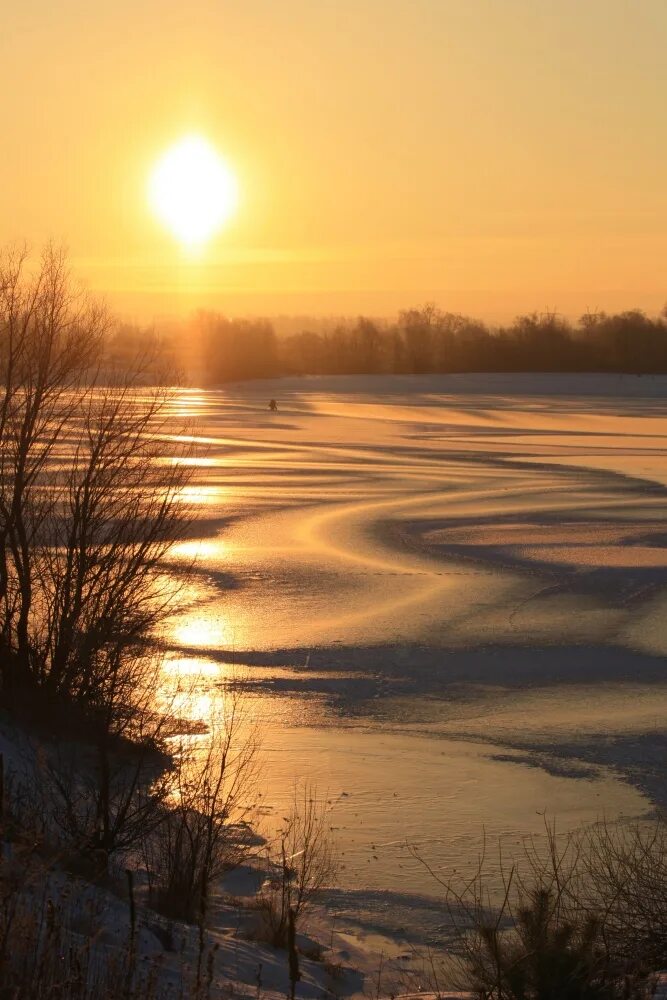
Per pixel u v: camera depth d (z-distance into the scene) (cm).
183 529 1852
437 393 16225
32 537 1451
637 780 1488
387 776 1474
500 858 1169
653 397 15488
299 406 12600
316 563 3167
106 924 680
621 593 2822
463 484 5306
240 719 1730
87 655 1391
